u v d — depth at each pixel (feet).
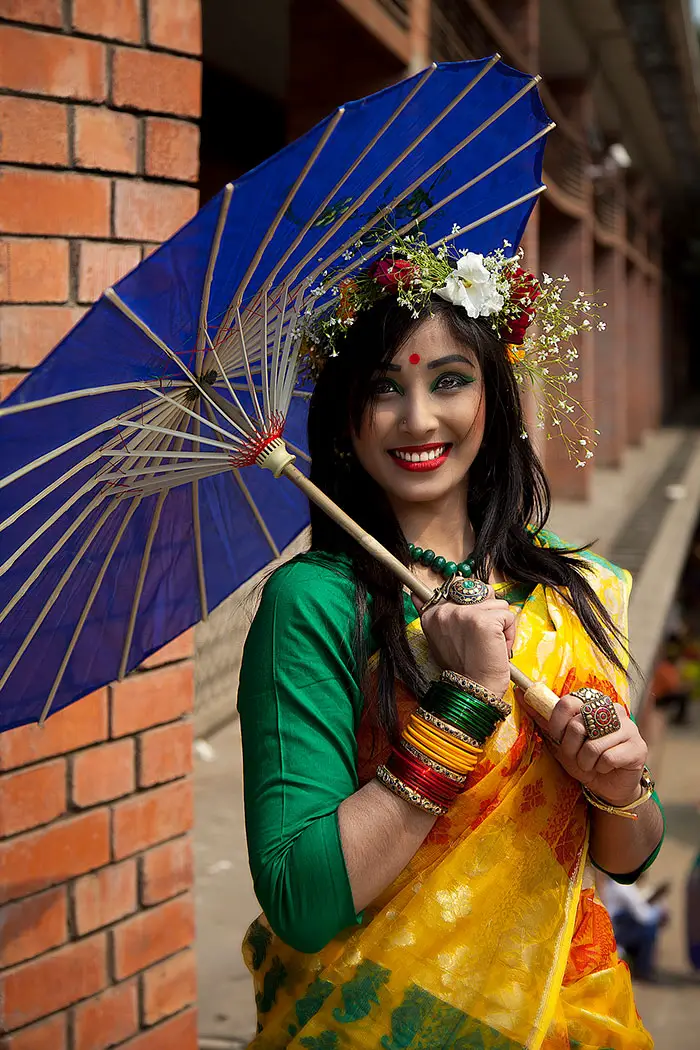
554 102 50.60
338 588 5.54
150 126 8.79
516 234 6.70
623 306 71.46
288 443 6.73
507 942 5.51
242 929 14.07
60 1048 8.79
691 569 74.33
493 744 5.50
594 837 6.08
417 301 5.64
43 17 8.08
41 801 8.51
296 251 5.67
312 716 5.31
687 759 45.19
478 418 5.85
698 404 135.23
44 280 8.24
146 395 5.48
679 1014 23.95
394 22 22.41
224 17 27.89
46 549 5.62
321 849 5.08
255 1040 5.83
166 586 6.76
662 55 57.36
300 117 22.74
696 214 119.55
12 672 6.05
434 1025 5.43
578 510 48.73
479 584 5.59
